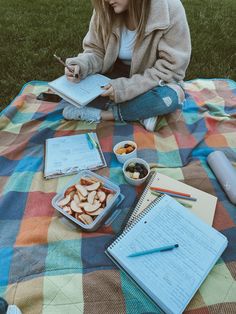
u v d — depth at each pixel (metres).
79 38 3.32
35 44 3.24
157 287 1.09
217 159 1.58
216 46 3.14
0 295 1.17
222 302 1.10
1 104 2.51
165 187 1.48
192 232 1.25
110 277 1.19
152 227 1.26
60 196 1.45
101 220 1.37
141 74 1.99
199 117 1.98
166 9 1.71
